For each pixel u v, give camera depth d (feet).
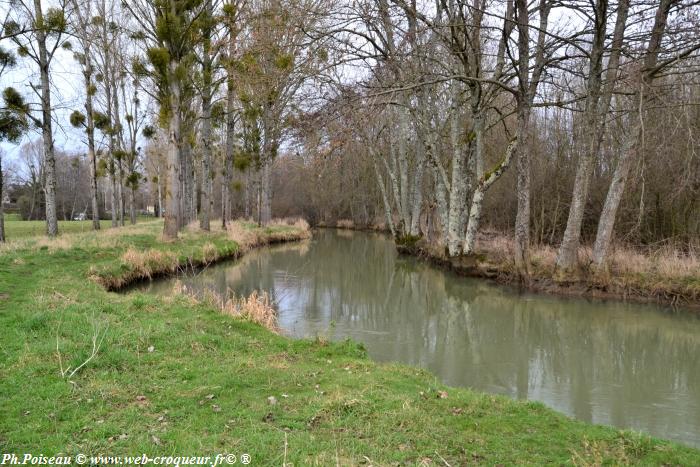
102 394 15.08
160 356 19.08
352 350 23.38
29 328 20.67
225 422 13.83
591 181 62.44
